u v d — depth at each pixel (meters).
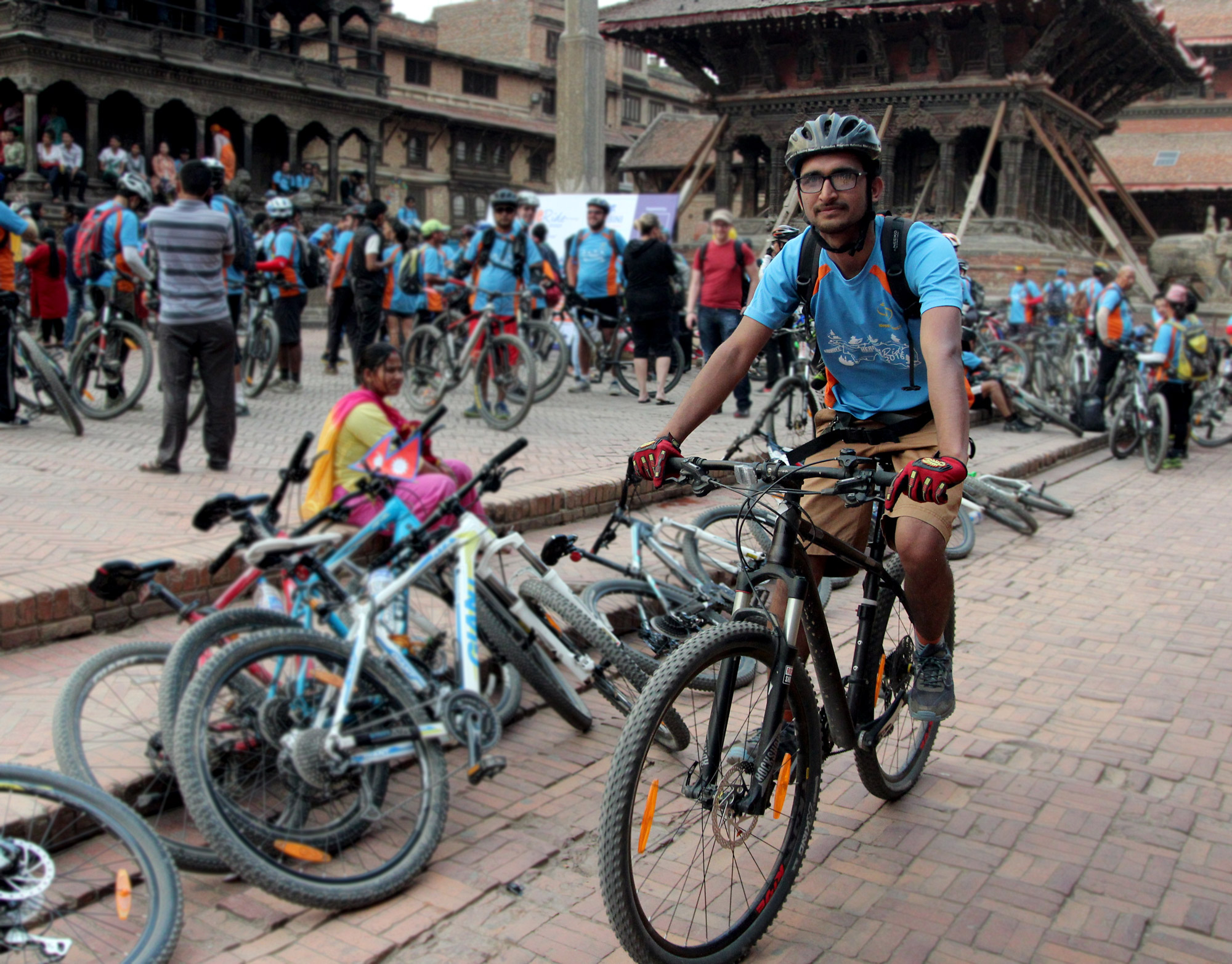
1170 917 3.11
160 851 2.87
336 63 37.66
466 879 3.27
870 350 3.15
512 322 9.93
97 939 2.78
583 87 17.42
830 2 21.25
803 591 2.88
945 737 4.40
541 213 17.23
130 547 5.12
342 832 3.27
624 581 5.20
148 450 7.66
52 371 8.01
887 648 3.51
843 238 2.93
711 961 2.77
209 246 6.71
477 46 55.66
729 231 10.73
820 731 3.06
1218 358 14.05
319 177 38.06
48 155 28.81
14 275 8.54
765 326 3.15
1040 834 3.60
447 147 50.47
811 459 3.34
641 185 39.53
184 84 33.41
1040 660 5.33
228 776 3.18
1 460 7.08
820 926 3.06
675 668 2.59
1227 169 38.53
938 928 3.04
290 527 5.22
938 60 21.80
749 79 23.91
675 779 2.87
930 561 3.02
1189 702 4.81
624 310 11.96
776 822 3.23
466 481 5.00
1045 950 2.94
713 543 5.57
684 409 3.07
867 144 2.84
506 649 4.13
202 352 6.83
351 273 11.09
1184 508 9.20
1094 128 27.30
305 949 2.90
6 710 3.75
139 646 3.45
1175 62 26.53
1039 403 11.90
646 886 2.96
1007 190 22.05
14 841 2.69
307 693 3.31
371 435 4.59
